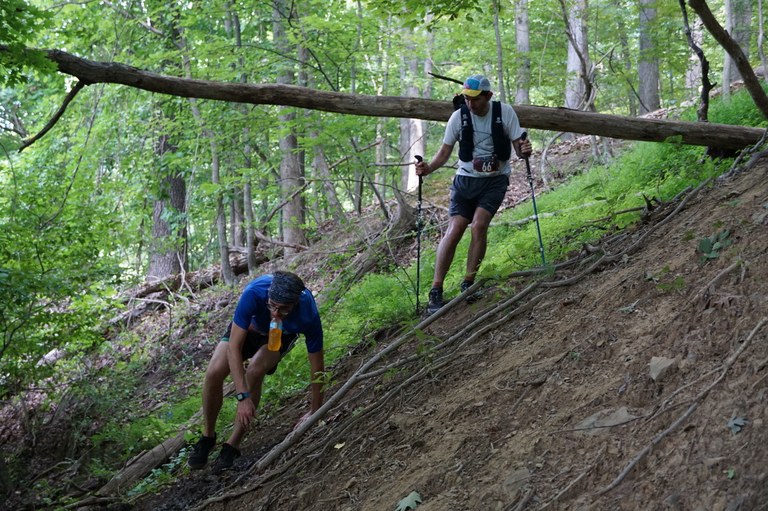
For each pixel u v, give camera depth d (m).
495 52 12.73
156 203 15.62
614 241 5.15
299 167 12.52
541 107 6.57
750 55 12.57
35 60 6.13
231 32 12.87
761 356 2.87
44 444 7.42
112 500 5.18
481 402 3.77
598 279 4.53
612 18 11.52
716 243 3.91
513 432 3.38
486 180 5.46
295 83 12.62
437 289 5.66
